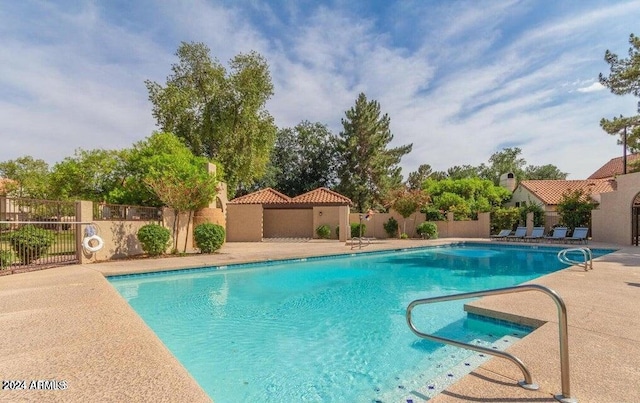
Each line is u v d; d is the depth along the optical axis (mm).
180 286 9961
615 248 15930
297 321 6895
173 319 6984
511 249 19406
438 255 17469
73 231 12086
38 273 9578
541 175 54375
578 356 3730
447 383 4086
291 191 42406
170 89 26250
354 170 37156
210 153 28719
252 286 10117
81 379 3232
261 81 28047
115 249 13469
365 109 36000
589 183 29859
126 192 18203
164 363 3609
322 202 25594
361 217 26422
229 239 23266
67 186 20469
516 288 3166
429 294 9188
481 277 11680
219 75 27594
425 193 26000
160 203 17297
